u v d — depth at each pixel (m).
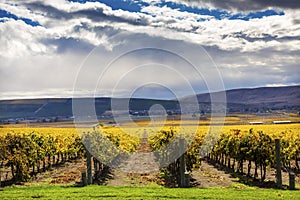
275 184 23.78
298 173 30.39
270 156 24.53
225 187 22.78
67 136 44.34
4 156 25.84
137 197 16.88
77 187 21.44
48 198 16.59
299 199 16.44
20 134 29.14
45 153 33.88
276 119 96.44
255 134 27.67
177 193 18.22
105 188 20.47
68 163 39.47
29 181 26.61
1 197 16.91
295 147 32.41
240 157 28.11
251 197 16.94
